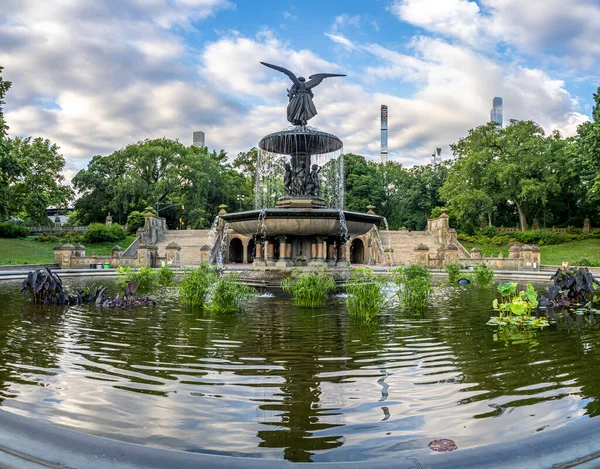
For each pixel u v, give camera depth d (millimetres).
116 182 58906
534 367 5242
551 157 50625
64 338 6859
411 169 67125
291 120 15547
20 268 28812
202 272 11320
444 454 2398
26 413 3758
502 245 49531
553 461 2354
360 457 3018
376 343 6500
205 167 58656
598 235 47125
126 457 2375
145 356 5730
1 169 31016
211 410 3867
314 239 14648
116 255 35844
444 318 8836
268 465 2289
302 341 6609
